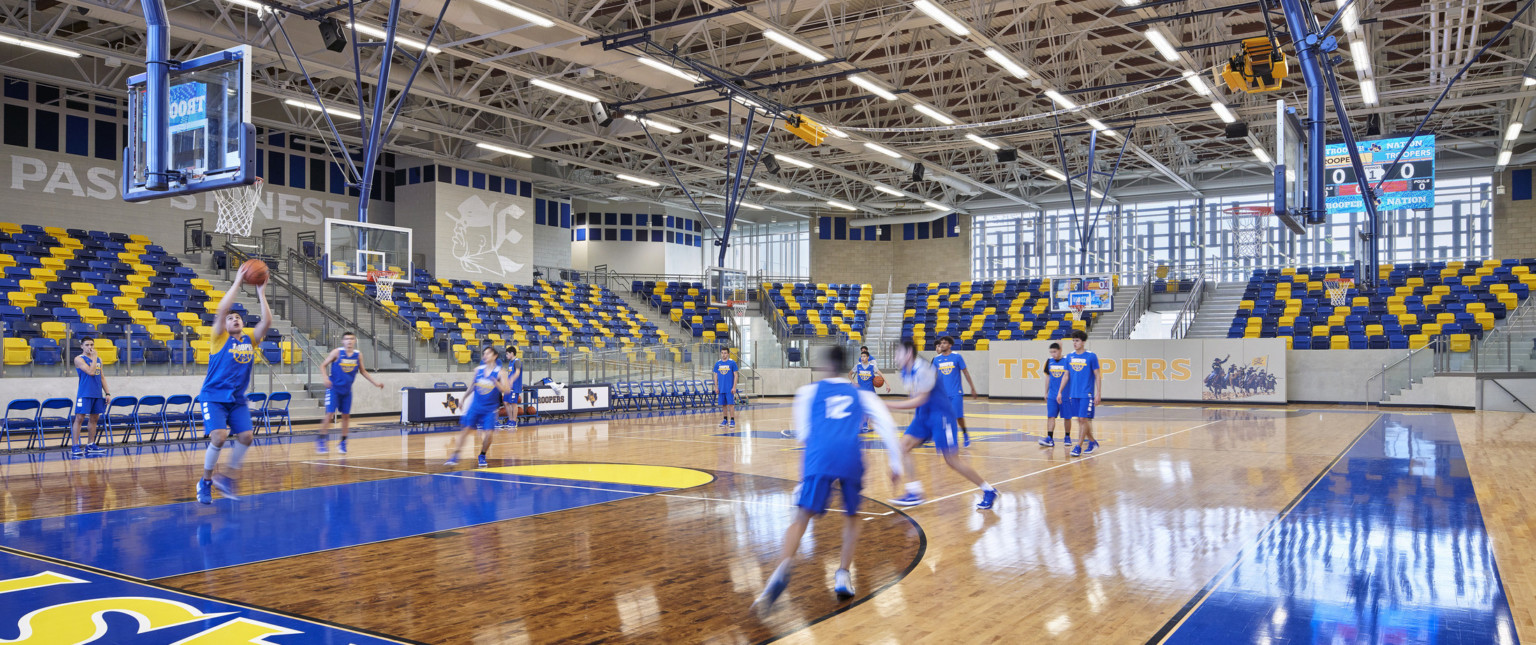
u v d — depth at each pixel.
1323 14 17.27
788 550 4.15
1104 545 5.57
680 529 6.18
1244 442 12.47
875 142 23.86
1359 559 5.12
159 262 20.62
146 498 7.54
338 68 17.17
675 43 17.88
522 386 18.14
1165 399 24.27
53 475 9.14
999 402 25.02
